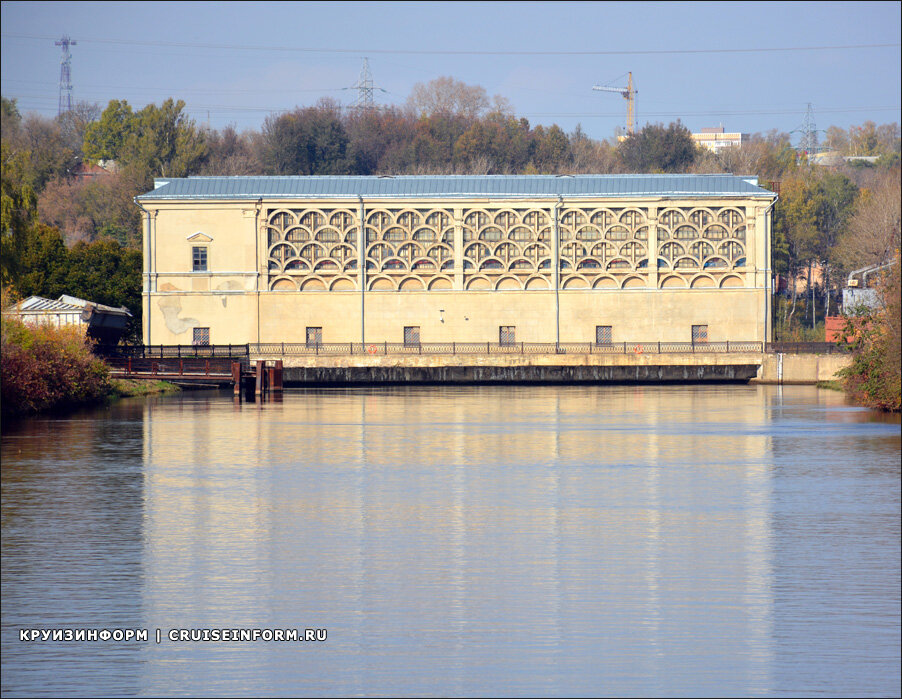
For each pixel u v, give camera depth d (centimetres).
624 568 11850
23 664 9200
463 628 9950
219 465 19162
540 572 11694
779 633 9788
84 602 10644
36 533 13438
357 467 19000
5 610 10425
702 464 19288
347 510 14962
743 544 12888
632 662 9194
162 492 16312
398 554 12419
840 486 16825
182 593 10925
